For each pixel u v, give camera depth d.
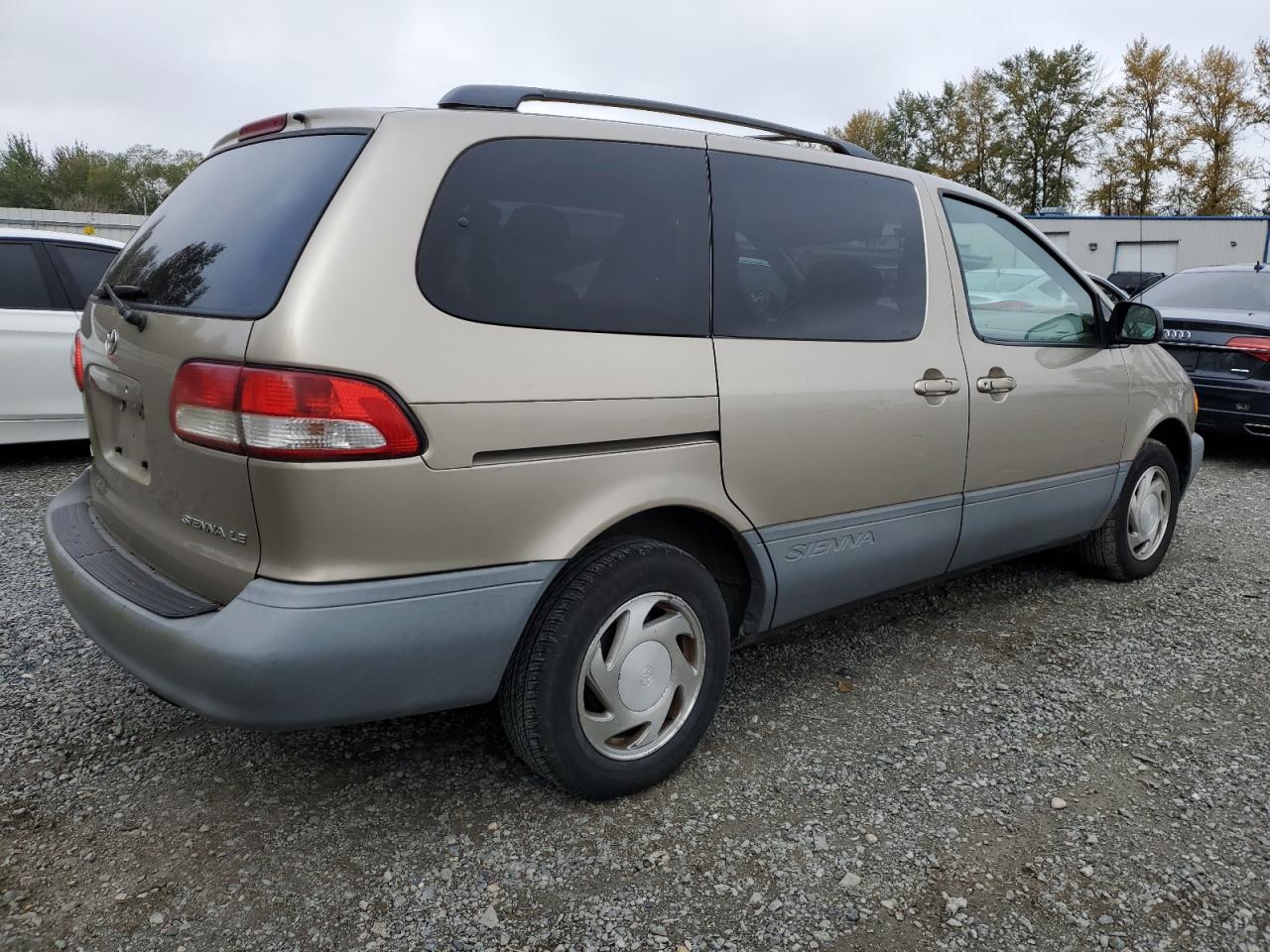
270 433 1.94
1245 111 39.12
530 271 2.28
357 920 2.09
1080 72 49.12
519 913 2.12
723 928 2.09
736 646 2.92
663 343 2.46
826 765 2.77
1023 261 3.67
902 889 2.23
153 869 2.24
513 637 2.24
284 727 2.04
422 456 2.04
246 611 1.99
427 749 2.80
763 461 2.67
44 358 5.98
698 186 2.64
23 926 2.04
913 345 3.10
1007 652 3.60
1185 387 4.48
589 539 2.32
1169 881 2.28
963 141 52.84
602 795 2.50
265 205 2.25
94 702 3.02
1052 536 3.87
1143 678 3.38
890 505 3.07
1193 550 4.96
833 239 2.95
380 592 2.04
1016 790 2.65
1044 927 2.12
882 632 3.79
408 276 2.08
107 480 2.68
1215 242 26.95
